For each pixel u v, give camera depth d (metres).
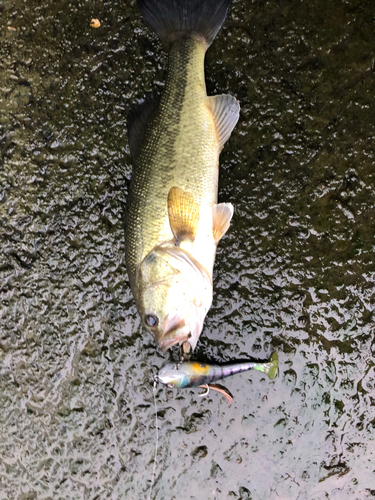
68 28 0.64
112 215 0.63
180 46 0.57
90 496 0.64
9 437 0.65
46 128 0.64
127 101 0.63
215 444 0.62
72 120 0.64
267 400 0.62
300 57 0.61
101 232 0.64
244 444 0.62
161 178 0.55
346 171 0.61
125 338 0.63
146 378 0.63
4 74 0.65
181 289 0.54
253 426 0.62
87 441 0.64
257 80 0.62
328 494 0.62
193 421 0.63
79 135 0.64
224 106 0.57
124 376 0.64
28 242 0.65
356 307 0.62
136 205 0.56
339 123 0.61
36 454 0.65
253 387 0.62
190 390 0.63
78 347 0.64
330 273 0.62
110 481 0.64
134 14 0.62
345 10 0.60
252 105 0.62
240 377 0.62
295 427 0.62
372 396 0.62
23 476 0.65
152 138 0.56
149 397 0.63
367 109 0.61
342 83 0.61
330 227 0.61
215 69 0.62
